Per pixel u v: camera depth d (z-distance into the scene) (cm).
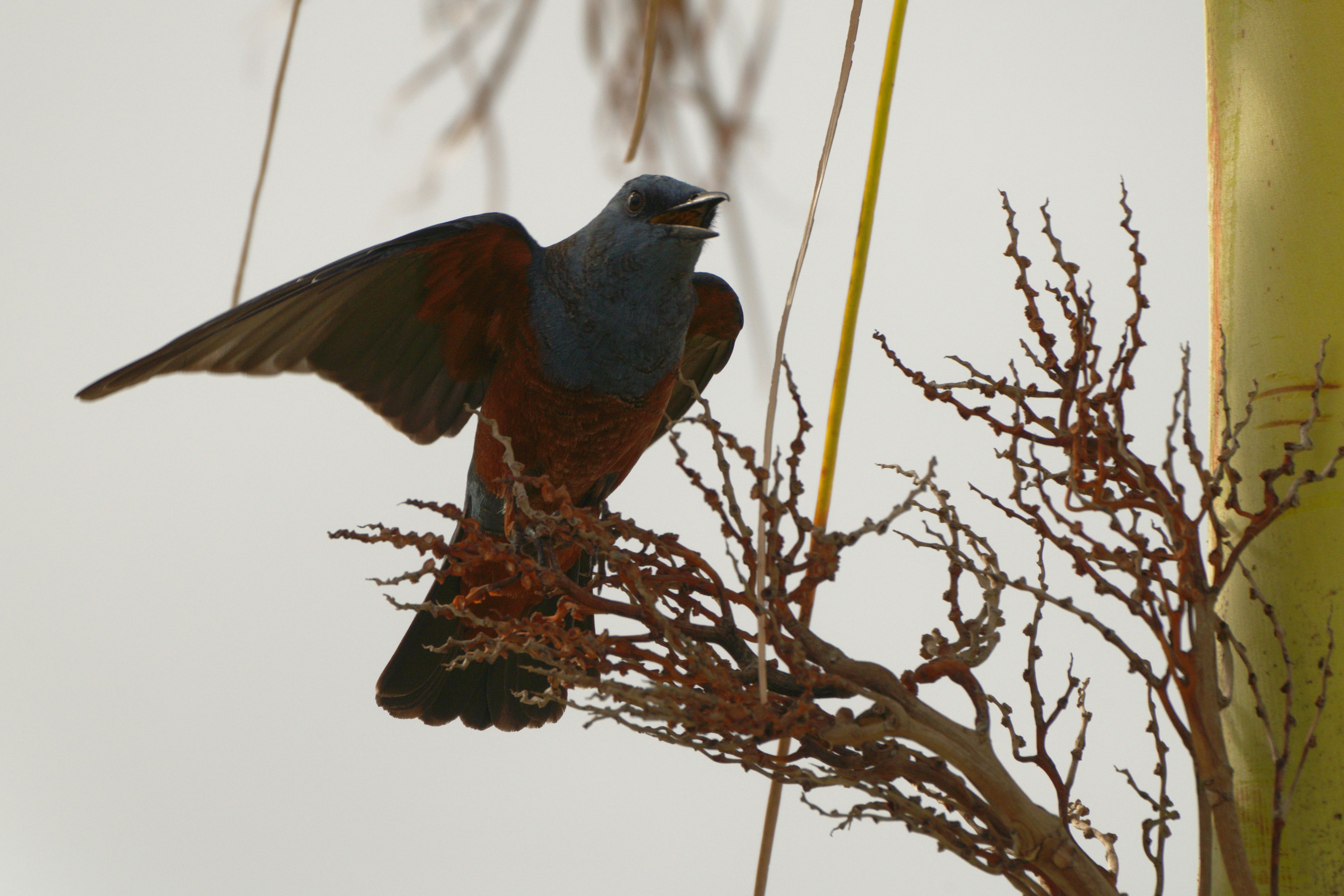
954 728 467
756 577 475
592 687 470
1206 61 592
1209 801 461
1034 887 471
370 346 820
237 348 724
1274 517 461
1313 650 507
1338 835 488
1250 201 553
